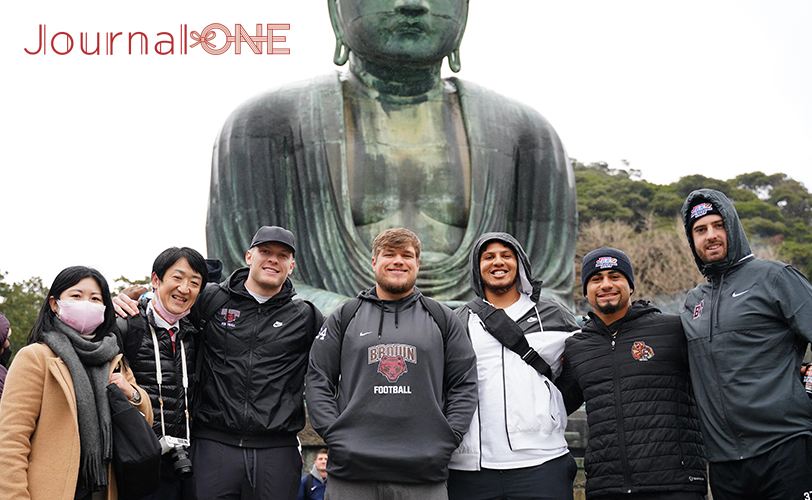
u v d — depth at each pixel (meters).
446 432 5.73
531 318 6.68
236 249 11.22
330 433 5.72
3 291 28.52
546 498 6.06
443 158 11.50
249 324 6.28
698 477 6.11
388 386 5.76
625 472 6.10
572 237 11.98
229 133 11.60
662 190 37.88
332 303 10.35
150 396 5.90
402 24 11.28
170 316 6.04
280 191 11.45
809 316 5.97
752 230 35.06
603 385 6.32
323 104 11.46
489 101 11.99
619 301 6.40
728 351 6.11
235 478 5.99
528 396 6.26
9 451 5.15
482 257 6.75
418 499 5.62
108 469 5.45
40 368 5.38
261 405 6.10
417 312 6.07
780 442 5.85
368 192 11.25
